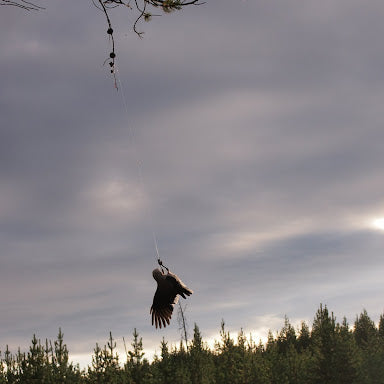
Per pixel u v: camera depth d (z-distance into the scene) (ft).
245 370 165.68
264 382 165.78
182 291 21.47
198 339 176.45
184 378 161.99
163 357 166.71
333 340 172.96
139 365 155.84
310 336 295.48
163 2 23.79
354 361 171.53
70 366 155.84
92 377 153.48
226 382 167.73
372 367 176.96
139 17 24.13
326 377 170.30
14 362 156.25
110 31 24.12
